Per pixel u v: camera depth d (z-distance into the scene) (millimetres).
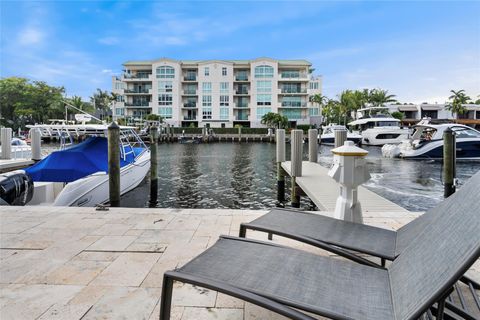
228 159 22031
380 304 1406
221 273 1596
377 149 25641
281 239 3295
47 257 2816
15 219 4000
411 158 17859
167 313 1552
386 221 4055
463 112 50156
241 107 51469
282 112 51906
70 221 3922
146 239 3289
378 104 54375
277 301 1389
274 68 50469
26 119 54750
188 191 11477
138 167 10586
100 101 64250
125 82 52062
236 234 3443
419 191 9883
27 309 1988
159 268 2594
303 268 1705
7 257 2816
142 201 10000
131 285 2303
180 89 51094
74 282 2348
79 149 8086
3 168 10852
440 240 1479
